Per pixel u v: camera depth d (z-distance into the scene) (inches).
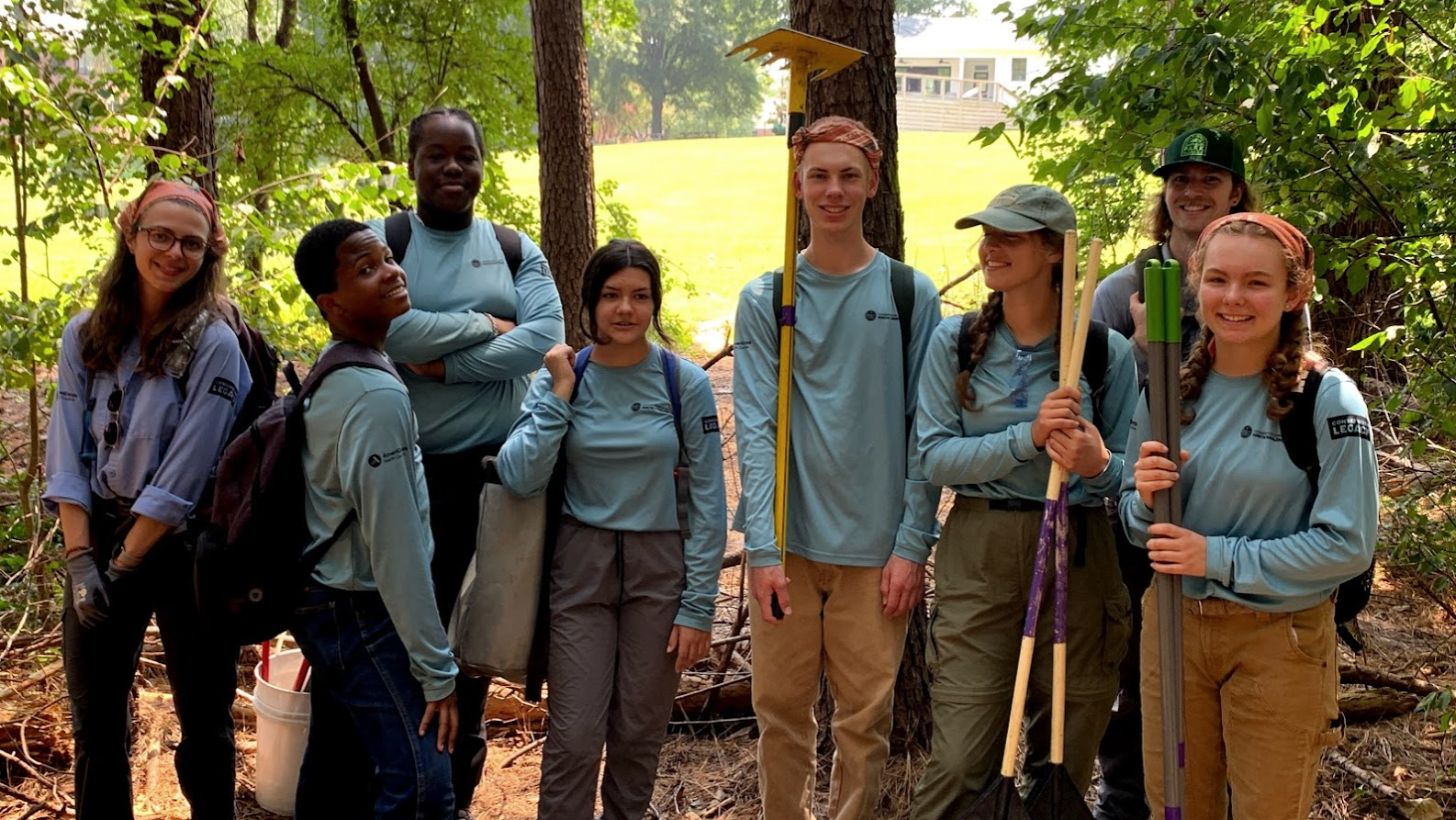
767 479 121.1
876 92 150.6
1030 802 104.8
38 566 183.9
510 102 424.8
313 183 197.2
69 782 151.5
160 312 118.2
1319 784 147.6
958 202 963.3
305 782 118.0
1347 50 153.9
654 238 847.7
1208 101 159.2
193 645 120.6
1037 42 190.4
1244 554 99.6
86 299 177.2
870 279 121.7
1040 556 106.1
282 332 194.4
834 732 126.7
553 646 126.2
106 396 117.3
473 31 412.8
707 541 127.3
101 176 174.9
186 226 114.9
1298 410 100.0
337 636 108.1
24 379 177.2
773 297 122.4
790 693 126.3
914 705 156.8
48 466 118.5
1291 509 101.3
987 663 117.0
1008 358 115.0
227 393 117.8
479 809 150.3
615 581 126.2
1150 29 169.3
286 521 106.3
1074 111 173.0
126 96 203.5
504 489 125.7
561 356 125.7
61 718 160.4
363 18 414.9
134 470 115.9
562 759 123.6
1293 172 153.3
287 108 414.0
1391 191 152.6
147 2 225.5
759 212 1001.5
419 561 106.6
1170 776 99.6
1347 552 96.5
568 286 322.3
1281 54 155.6
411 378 133.4
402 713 107.9
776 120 2196.1
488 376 132.6
